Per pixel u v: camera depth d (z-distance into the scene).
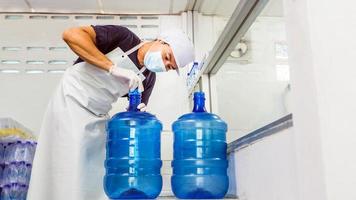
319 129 0.72
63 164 1.48
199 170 1.43
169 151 2.12
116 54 1.67
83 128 1.52
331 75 0.73
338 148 0.71
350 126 0.71
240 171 1.36
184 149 1.48
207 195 1.40
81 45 1.53
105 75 1.61
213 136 1.49
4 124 1.78
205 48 2.30
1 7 2.30
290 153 0.93
